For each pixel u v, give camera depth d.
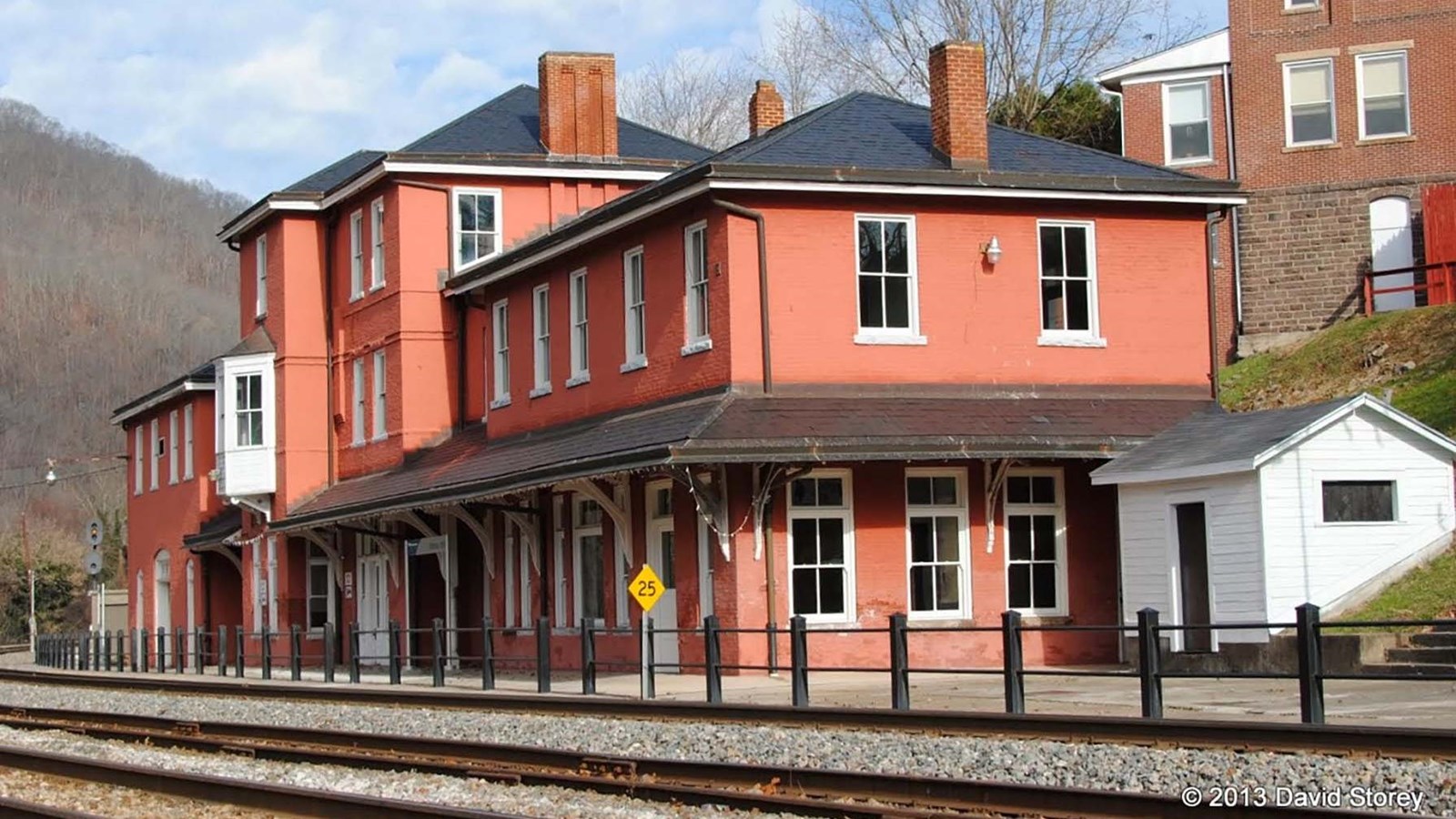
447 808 11.85
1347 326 38.50
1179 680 23.17
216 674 38.66
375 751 18.34
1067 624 27.05
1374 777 12.66
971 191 27.44
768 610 25.38
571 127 39.06
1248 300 41.31
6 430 111.56
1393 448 23.47
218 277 151.88
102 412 117.88
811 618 25.92
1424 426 23.47
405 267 37.97
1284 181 41.34
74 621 76.75
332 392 42.31
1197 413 26.81
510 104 41.62
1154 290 28.83
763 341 26.50
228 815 13.48
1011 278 27.98
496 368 35.16
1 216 137.75
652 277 28.78
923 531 26.70
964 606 26.64
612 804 13.42
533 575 31.66
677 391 27.86
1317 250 40.97
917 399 27.06
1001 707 19.55
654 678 25.75
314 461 42.25
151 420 55.50
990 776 14.19
